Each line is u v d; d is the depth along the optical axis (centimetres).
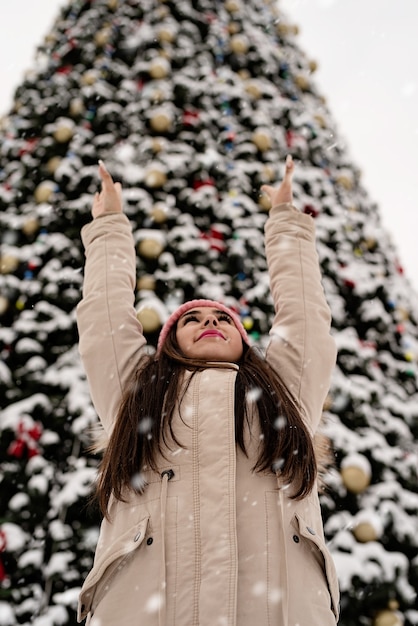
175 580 152
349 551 329
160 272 435
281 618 150
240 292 446
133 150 519
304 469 179
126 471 176
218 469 167
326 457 219
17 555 333
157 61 584
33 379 397
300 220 242
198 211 489
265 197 502
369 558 324
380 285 477
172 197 487
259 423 184
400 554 330
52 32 678
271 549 160
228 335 219
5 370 396
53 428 379
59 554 325
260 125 559
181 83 574
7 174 530
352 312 470
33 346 409
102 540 176
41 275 441
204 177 507
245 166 520
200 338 213
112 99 568
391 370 448
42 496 348
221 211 485
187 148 519
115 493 175
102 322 211
